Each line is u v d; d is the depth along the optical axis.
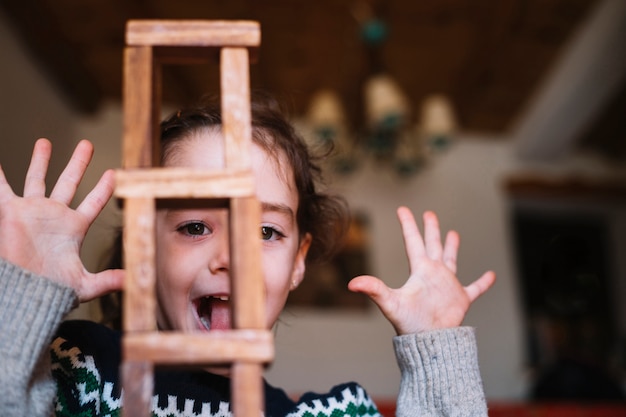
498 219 4.71
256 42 0.60
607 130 4.73
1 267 0.66
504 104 4.46
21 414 0.62
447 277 0.90
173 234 0.89
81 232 0.72
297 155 1.09
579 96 3.96
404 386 0.86
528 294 4.87
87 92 4.04
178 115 1.03
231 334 0.54
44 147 0.76
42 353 0.66
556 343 4.70
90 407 0.86
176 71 3.87
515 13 3.46
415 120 4.60
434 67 4.02
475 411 0.83
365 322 4.29
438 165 4.75
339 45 3.74
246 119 0.59
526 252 4.96
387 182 4.62
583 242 5.06
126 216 0.55
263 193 0.96
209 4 3.39
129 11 3.40
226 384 0.94
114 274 0.72
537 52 3.83
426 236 0.94
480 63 3.94
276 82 4.12
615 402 2.92
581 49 3.66
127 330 0.54
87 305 1.34
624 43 3.40
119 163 4.21
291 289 1.13
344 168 3.62
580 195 4.84
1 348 0.64
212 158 0.94
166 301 0.89
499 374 4.39
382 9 3.45
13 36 3.30
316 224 1.24
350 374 4.16
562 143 4.59
